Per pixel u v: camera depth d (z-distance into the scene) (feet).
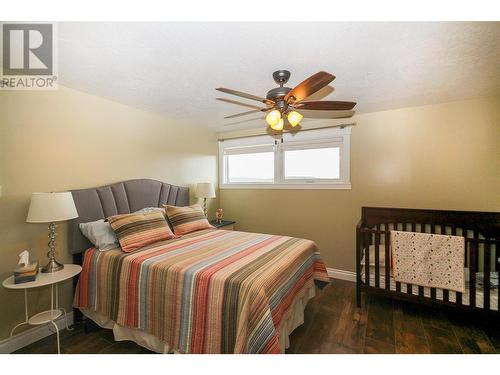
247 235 8.96
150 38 4.99
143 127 10.13
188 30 4.73
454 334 6.86
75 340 6.70
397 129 10.03
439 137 9.36
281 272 5.67
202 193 12.12
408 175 9.90
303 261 7.16
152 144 10.52
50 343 6.59
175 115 10.84
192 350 5.10
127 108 9.50
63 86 7.52
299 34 4.89
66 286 7.43
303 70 6.46
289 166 12.64
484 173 8.75
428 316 7.84
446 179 9.30
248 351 4.45
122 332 6.34
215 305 4.96
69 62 6.01
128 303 6.12
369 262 8.58
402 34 4.89
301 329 7.15
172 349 5.51
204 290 5.14
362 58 5.85
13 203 6.45
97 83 7.34
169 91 8.02
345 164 11.03
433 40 5.09
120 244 7.04
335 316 7.89
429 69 6.45
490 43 5.20
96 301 6.72
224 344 4.76
